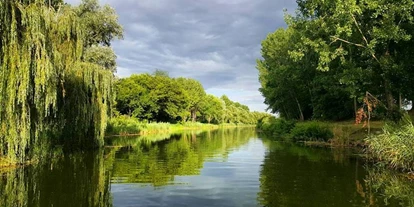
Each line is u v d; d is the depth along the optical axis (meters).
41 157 19.30
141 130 56.03
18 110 15.57
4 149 16.84
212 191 12.27
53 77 16.69
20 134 15.77
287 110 57.81
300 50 25.19
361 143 26.19
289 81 47.66
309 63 38.84
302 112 56.69
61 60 18.22
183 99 80.94
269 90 53.19
